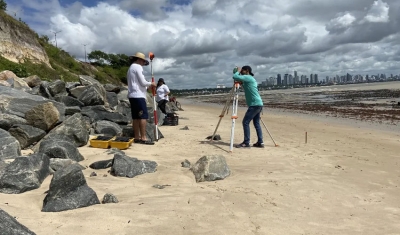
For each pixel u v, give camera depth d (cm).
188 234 349
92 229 347
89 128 884
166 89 1432
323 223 393
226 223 380
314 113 2144
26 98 831
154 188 500
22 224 330
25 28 2655
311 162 699
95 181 513
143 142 848
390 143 976
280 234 361
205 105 3984
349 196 490
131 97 841
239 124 1437
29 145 698
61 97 1067
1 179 448
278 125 1447
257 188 508
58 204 396
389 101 2969
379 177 598
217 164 573
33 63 2472
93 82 1295
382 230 377
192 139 969
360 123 1548
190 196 462
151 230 353
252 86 846
